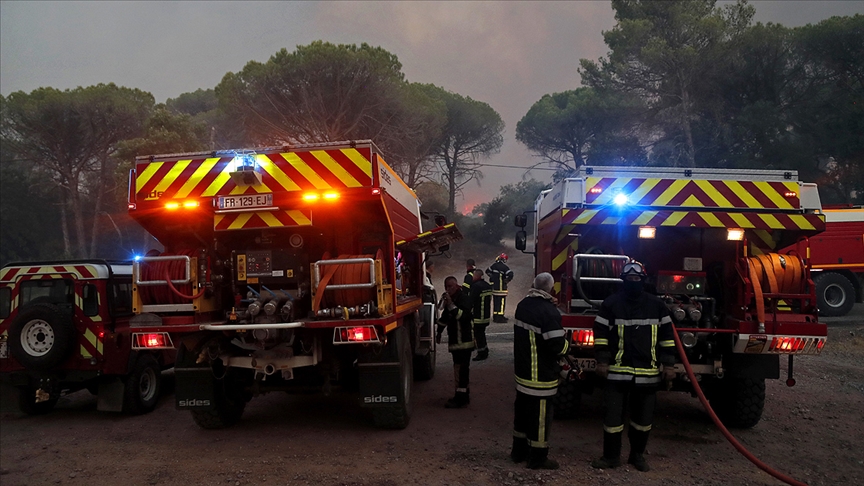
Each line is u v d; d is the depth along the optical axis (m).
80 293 6.73
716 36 25.11
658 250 6.51
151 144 26.30
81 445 5.79
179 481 4.67
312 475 4.68
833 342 10.99
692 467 4.79
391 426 5.88
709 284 6.11
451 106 37.22
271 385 6.07
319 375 6.02
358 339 5.22
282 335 5.49
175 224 6.00
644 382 4.66
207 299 5.71
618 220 5.89
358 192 5.48
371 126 26.80
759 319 5.19
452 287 6.77
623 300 4.78
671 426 6.04
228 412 6.11
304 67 23.94
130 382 6.93
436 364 9.90
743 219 5.73
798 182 5.93
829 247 14.40
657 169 6.41
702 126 26.80
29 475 4.94
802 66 24.92
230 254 6.04
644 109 28.25
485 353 9.78
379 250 5.54
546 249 7.76
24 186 35.81
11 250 35.53
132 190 5.75
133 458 5.30
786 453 5.18
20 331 6.54
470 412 6.59
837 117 23.02
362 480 4.54
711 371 5.55
